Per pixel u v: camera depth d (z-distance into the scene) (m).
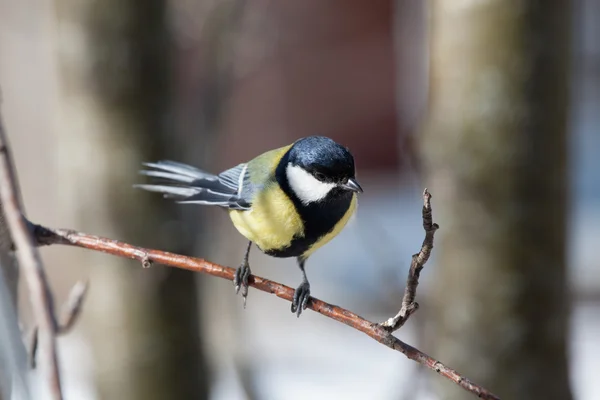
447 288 2.39
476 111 2.37
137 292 2.43
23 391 2.23
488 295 2.38
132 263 2.43
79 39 2.42
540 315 2.38
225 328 2.53
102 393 2.44
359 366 2.75
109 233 2.42
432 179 2.39
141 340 2.43
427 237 2.26
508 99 2.37
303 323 3.31
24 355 2.23
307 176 2.36
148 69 2.42
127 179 2.42
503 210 2.37
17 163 3.31
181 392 2.43
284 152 2.37
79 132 2.42
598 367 2.65
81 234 2.29
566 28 2.37
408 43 2.83
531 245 2.38
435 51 2.38
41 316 2.03
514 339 2.38
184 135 2.45
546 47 2.37
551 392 2.38
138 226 2.42
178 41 2.47
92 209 2.42
